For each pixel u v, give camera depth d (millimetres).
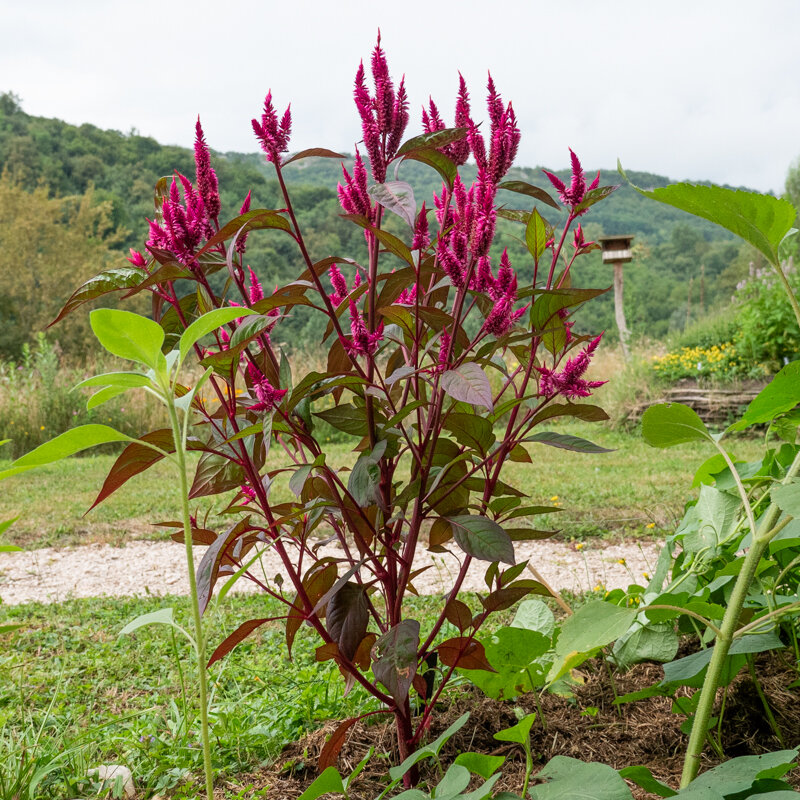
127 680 3281
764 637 1740
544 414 1792
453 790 1245
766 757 1255
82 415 12219
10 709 2928
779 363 12055
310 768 2229
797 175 31297
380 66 1626
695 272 67000
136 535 6359
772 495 1284
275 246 26484
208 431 8750
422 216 1626
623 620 1254
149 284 1588
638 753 2121
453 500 1923
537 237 1807
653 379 12531
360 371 1738
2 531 1515
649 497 6648
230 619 4008
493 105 1693
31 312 32969
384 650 1603
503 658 1660
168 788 2240
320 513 1793
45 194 35031
